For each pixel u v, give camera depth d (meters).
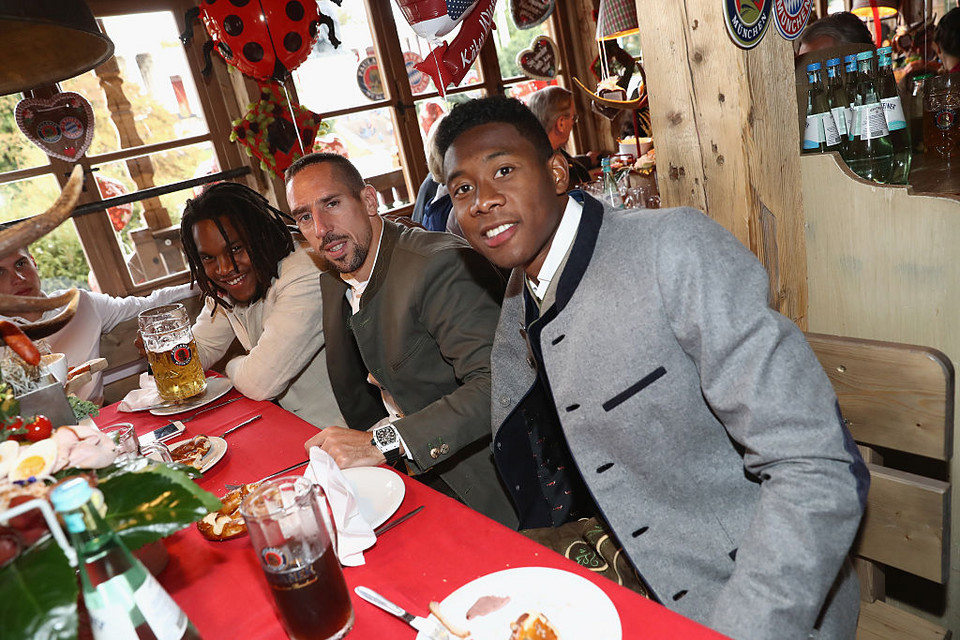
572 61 5.07
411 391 1.48
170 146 3.20
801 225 1.40
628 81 3.63
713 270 0.80
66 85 2.92
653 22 1.35
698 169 1.38
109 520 0.66
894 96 1.52
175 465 0.70
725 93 1.29
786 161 1.35
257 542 0.67
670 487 0.89
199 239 1.71
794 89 1.35
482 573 0.76
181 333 1.57
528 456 1.18
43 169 2.89
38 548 0.58
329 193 1.42
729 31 1.23
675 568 0.87
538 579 0.71
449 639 0.65
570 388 0.93
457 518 0.88
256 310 1.83
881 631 1.02
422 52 4.17
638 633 0.62
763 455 0.76
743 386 0.76
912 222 1.25
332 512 0.84
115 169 3.06
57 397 0.87
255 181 3.42
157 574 0.86
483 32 2.27
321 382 1.78
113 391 2.46
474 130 0.91
